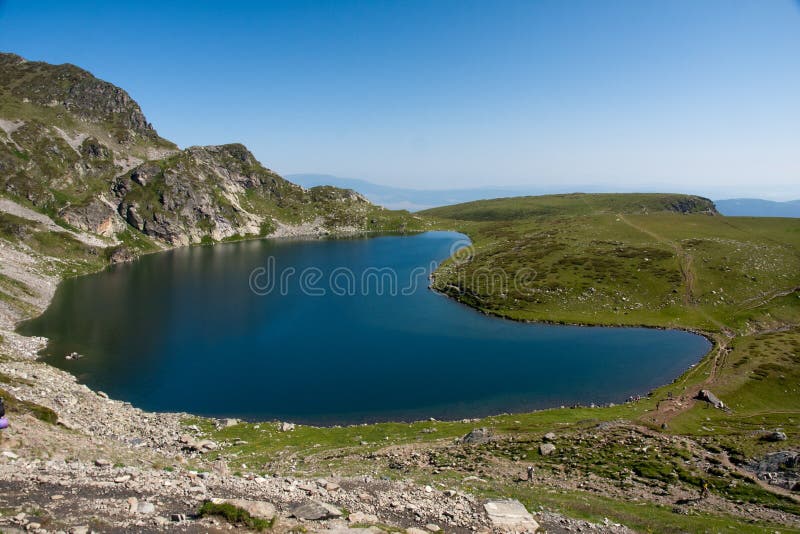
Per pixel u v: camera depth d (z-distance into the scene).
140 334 89.56
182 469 28.83
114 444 35.16
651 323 98.12
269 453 41.84
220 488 22.34
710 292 108.75
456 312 111.19
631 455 35.66
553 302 112.88
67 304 111.81
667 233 161.25
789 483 28.70
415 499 24.28
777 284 109.31
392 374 72.06
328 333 93.19
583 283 121.44
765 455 33.50
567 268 134.75
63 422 36.12
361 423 55.88
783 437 36.72
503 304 114.12
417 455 39.28
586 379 69.50
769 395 56.62
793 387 58.53
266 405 60.56
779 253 127.69
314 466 36.62
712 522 23.86
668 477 31.44
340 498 23.22
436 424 51.88
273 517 18.08
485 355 81.00
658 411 50.41
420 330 96.31
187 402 61.03
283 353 81.25
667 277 119.06
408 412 59.06
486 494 27.08
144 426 47.41
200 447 42.47
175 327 94.81
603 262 135.62
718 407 52.44
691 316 99.81
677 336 90.50
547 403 61.28
